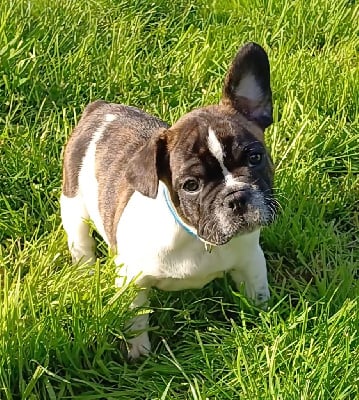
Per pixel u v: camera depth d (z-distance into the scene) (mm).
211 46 1159
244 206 659
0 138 1000
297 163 931
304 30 1202
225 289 799
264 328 740
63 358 730
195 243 724
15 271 832
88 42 1146
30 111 1066
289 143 960
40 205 920
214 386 690
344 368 688
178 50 1170
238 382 695
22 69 1085
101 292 757
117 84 1101
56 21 1174
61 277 795
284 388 668
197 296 809
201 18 1264
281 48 1143
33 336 722
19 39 1131
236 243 729
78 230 859
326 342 707
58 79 1091
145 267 744
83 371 726
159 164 701
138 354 763
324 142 977
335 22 1203
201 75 1116
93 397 709
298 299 805
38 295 771
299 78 1078
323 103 1048
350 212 919
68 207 861
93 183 823
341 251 859
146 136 821
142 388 721
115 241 777
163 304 801
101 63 1126
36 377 699
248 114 726
